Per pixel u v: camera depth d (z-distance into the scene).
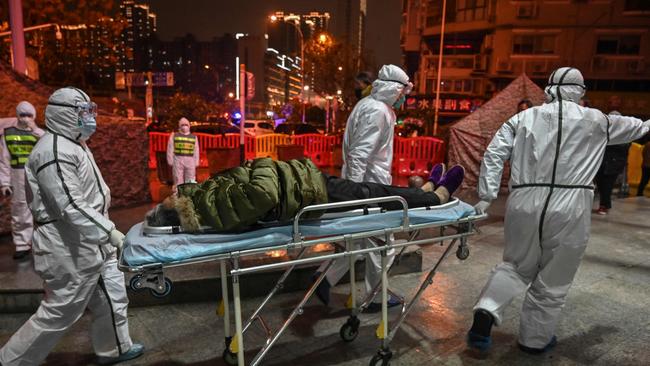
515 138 3.06
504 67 32.78
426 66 37.56
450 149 9.70
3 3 15.00
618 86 30.12
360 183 2.90
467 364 3.05
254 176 2.45
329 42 31.70
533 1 31.42
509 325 3.61
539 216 2.90
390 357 2.97
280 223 2.54
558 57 31.47
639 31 29.17
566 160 2.87
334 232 2.60
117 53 20.91
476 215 3.02
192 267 4.17
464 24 35.38
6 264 4.26
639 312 3.85
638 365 3.05
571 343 3.33
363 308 3.33
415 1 40.09
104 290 2.88
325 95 33.22
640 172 9.89
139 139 7.59
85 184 2.65
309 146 14.59
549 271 3.01
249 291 4.09
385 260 2.81
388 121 3.62
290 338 3.40
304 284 4.25
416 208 2.88
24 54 8.70
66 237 2.58
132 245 2.24
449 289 4.29
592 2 30.03
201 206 2.39
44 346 2.64
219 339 3.38
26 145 4.44
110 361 3.03
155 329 3.51
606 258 5.20
